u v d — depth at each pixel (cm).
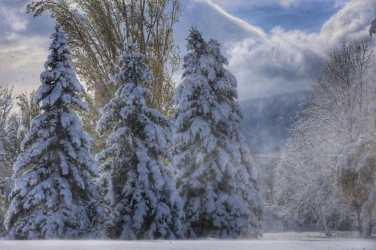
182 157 3294
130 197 2759
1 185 3416
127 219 2688
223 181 3319
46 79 2755
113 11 3559
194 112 3356
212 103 3369
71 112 2783
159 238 2697
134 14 3547
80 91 2783
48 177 2659
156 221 2700
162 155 2903
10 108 4431
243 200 3369
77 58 3572
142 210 2673
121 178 2852
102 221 2602
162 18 3581
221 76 3547
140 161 2783
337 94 4353
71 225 2569
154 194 2764
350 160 2741
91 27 3578
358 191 2722
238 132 3550
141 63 2980
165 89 3622
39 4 3447
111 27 3556
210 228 3162
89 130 3475
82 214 2589
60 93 2702
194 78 3388
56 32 2803
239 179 3359
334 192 4353
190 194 3275
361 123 4194
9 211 2603
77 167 2738
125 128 2867
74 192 2702
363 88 4288
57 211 2575
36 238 2484
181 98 3362
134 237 2623
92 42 3569
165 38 3603
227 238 3086
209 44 3512
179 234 2817
